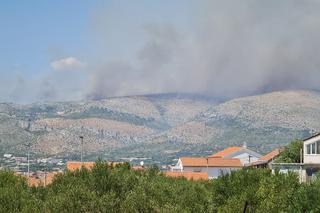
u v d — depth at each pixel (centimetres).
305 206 2738
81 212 2953
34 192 3428
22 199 2873
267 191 2830
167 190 3591
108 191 3297
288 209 2750
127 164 6003
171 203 3312
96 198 3030
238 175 3603
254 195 2869
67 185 3353
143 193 3209
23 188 3306
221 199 3562
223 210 2845
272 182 3041
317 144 6384
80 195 3012
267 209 2744
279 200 2773
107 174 3625
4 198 2839
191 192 3716
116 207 3088
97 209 2998
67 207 2934
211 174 11900
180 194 3666
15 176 3562
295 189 3016
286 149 8550
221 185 3612
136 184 3556
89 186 3456
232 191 3528
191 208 3412
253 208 2808
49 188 3509
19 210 2811
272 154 9825
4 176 3472
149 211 3111
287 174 3278
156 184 3656
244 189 3419
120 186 3512
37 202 2952
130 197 3128
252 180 3544
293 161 8094
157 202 3192
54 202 2947
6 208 2758
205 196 3672
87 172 3728
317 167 5791
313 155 6372
